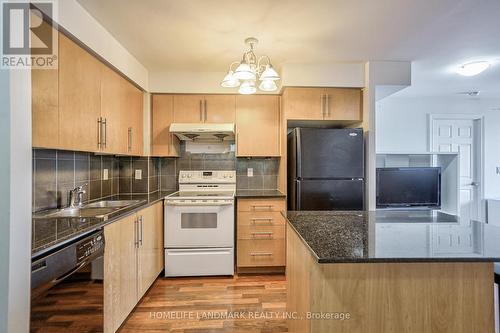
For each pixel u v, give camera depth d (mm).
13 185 979
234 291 2492
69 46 1653
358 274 1155
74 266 1311
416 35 2127
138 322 2008
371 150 2695
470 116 4230
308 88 2791
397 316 1154
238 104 3033
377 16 1842
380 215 1797
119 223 1807
